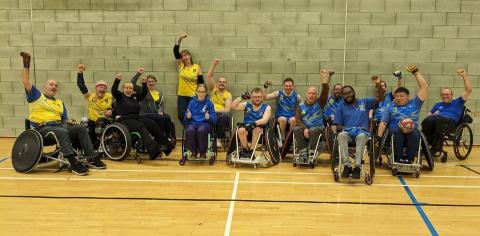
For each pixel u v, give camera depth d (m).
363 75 7.39
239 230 3.52
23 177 5.07
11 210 3.95
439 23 7.19
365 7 7.24
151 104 7.07
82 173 5.18
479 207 4.10
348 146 5.27
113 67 7.62
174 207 4.06
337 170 5.02
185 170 5.49
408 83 7.36
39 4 7.51
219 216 3.84
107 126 5.89
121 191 4.55
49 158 5.54
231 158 5.67
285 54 7.43
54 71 7.66
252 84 7.54
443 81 7.32
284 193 4.51
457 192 4.57
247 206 4.10
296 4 7.31
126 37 7.54
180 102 7.31
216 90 7.12
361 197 4.39
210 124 5.90
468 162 6.04
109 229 3.53
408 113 5.37
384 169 5.57
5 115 7.79
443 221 3.73
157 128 6.09
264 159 5.88
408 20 7.22
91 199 4.28
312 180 5.03
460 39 7.21
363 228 3.58
